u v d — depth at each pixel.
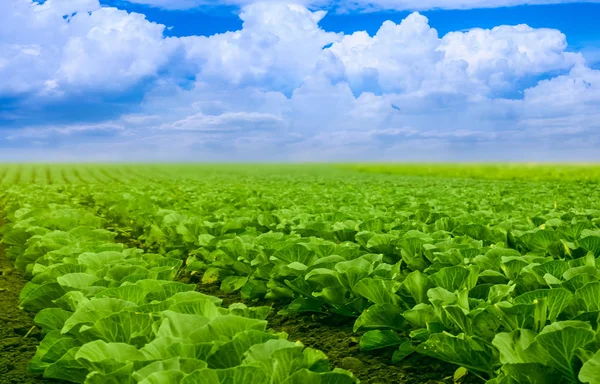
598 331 3.40
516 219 9.12
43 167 68.31
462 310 4.10
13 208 13.84
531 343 3.32
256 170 64.38
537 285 5.01
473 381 4.39
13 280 7.97
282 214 10.34
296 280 5.78
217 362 3.31
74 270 5.77
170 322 3.66
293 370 3.17
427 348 4.31
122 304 4.23
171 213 10.06
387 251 6.99
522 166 60.16
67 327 3.91
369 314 4.88
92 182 32.97
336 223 8.58
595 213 10.04
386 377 4.63
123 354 3.34
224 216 10.19
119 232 12.80
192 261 8.19
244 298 6.95
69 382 4.52
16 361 5.00
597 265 5.45
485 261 5.66
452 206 12.41
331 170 66.12
